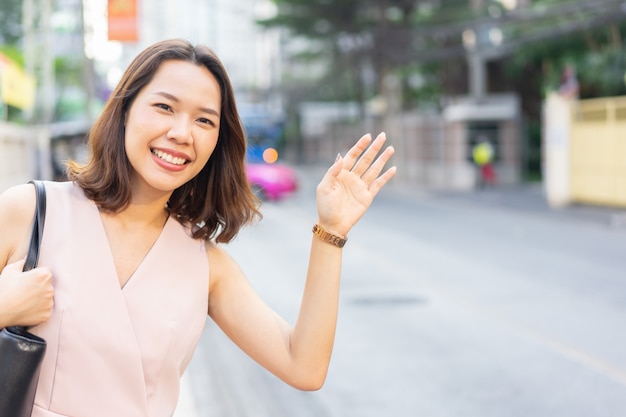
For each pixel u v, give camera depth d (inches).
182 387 205.3
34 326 59.3
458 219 690.2
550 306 310.2
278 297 330.3
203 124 65.1
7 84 500.1
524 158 1202.0
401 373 221.8
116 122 64.2
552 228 608.7
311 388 67.5
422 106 1664.6
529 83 1306.6
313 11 1253.1
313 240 67.9
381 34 1109.1
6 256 62.3
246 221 73.9
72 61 1007.0
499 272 395.2
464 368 226.1
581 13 830.5
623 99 721.0
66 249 61.2
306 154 2433.6
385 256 456.1
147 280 63.1
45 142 541.0
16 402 56.2
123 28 494.0
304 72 2249.0
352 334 267.3
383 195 1031.0
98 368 59.4
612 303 314.7
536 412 189.0
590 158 768.9
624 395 201.2
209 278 67.7
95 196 63.7
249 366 229.3
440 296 333.4
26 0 613.0
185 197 71.4
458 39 1262.3
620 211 711.7
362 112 1763.0
